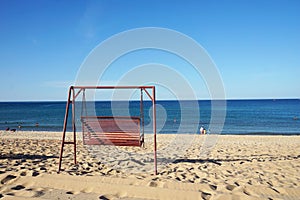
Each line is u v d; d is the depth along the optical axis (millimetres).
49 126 24891
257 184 4477
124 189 3891
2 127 24078
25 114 41406
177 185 4105
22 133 16156
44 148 8508
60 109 53750
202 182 4578
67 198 3559
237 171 5504
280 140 13078
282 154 7984
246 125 25641
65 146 9078
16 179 4316
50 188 3992
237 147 9758
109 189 3914
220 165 6168
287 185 4434
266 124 26531
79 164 6039
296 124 26547
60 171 5250
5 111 48875
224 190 3973
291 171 5504
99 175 5012
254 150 8844
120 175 5078
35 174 4793
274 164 6215
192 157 7344
